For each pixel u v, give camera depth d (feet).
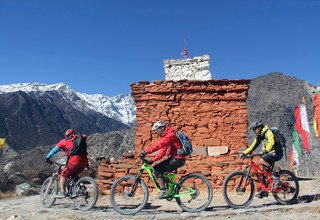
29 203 36.35
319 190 35.53
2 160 85.20
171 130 27.73
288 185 28.45
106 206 31.45
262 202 30.19
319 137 66.44
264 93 395.14
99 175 39.17
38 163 65.72
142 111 44.70
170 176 27.91
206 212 26.78
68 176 30.60
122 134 148.36
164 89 44.52
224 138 43.45
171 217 25.66
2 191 49.32
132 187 28.48
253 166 28.73
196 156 40.65
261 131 28.53
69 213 28.14
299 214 24.32
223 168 38.22
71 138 31.24
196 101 44.60
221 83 44.50
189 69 69.56
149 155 40.81
